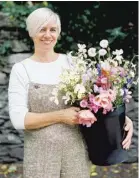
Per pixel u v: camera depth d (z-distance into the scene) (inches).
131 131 103.8
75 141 99.5
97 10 200.7
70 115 95.5
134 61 200.1
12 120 98.0
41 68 100.7
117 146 99.1
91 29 200.8
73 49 199.6
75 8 199.6
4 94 193.2
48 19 97.3
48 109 98.0
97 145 98.9
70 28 199.8
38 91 97.9
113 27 201.5
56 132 98.1
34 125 96.6
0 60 193.8
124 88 98.7
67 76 95.2
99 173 181.8
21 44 196.1
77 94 95.0
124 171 186.1
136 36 201.5
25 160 100.5
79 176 100.3
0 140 192.7
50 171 98.1
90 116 93.2
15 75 99.4
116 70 97.3
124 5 200.7
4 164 193.2
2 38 194.9
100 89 94.1
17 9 195.5
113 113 97.2
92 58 170.7
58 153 98.5
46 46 99.7
